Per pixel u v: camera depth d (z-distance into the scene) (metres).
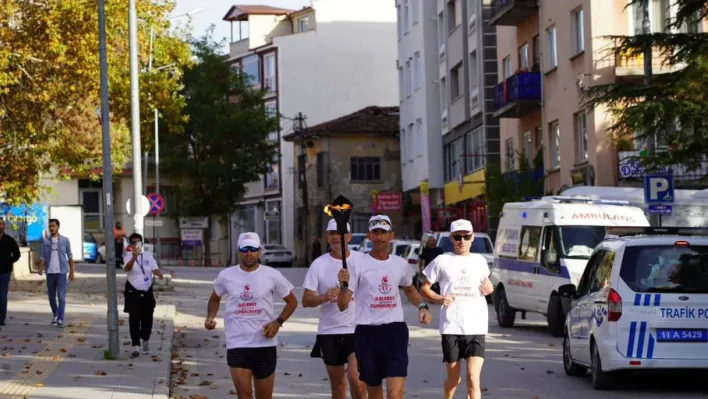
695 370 15.06
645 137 21.98
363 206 83.31
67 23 33.88
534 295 25.42
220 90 79.94
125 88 36.66
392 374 10.98
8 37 33.59
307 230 84.25
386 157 83.50
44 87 35.06
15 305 31.86
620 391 15.53
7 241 25.19
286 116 92.81
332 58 93.44
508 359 19.84
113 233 19.25
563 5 41.47
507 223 27.70
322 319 11.94
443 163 66.12
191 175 79.69
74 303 33.19
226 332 11.32
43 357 19.14
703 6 20.97
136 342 19.23
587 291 16.70
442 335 12.51
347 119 84.19
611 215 25.20
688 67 20.94
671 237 15.52
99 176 52.38
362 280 11.17
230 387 16.52
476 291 12.52
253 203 94.44
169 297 38.81
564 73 41.47
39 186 41.31
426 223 59.31
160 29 37.56
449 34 62.09
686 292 15.13
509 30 49.88
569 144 41.19
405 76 72.44
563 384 16.34
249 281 11.27
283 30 97.25
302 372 18.30
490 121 54.66
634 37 21.56
